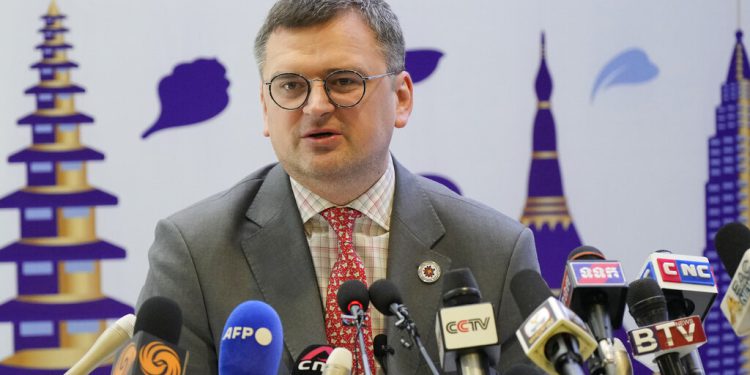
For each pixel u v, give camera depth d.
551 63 6.45
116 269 6.22
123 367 2.29
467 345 2.45
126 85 6.25
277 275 3.98
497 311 4.02
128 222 6.24
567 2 6.47
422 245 4.09
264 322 2.52
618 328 2.76
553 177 6.43
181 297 3.91
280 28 3.84
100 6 6.25
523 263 4.13
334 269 3.99
